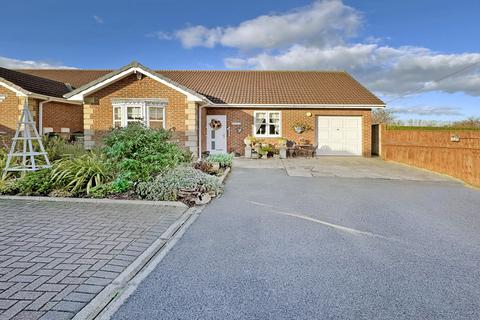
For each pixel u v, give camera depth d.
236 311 3.18
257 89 21.19
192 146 14.65
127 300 3.35
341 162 16.67
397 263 4.38
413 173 13.34
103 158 9.24
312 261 4.39
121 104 14.52
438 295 3.52
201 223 6.13
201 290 3.58
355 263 4.35
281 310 3.20
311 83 22.48
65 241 4.94
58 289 3.45
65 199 7.59
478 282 3.85
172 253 4.65
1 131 15.74
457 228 6.05
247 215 6.72
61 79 24.02
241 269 4.12
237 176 11.97
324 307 3.26
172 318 3.05
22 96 15.81
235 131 19.30
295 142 19.45
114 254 4.47
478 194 9.44
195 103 14.83
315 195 8.83
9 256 4.31
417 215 6.96
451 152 12.68
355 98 19.91
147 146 8.80
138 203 7.46
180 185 7.91
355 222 6.33
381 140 18.61
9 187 8.09
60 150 10.92
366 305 3.30
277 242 5.12
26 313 2.98
